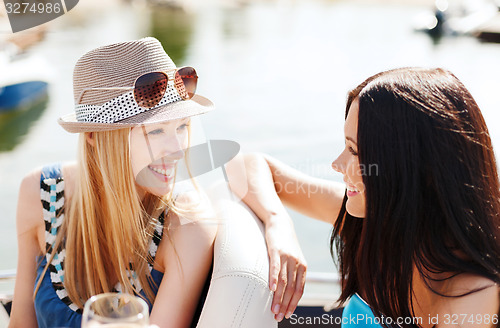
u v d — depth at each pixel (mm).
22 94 8625
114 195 1313
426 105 1124
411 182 1134
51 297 1396
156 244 1370
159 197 1377
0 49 8797
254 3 21656
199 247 1339
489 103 8875
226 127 7980
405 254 1167
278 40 14797
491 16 15906
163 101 1308
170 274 1334
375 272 1229
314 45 14328
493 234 1125
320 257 4066
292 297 1269
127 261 1355
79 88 1326
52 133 7738
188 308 1336
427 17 16469
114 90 1285
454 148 1109
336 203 1598
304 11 20344
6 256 4219
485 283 1089
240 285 1216
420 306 1284
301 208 1646
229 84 10367
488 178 1144
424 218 1147
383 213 1174
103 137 1294
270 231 1381
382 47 14242
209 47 13547
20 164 6609
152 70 1315
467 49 13961
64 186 1464
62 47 11773
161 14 18344
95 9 17328
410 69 1210
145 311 869
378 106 1152
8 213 5133
